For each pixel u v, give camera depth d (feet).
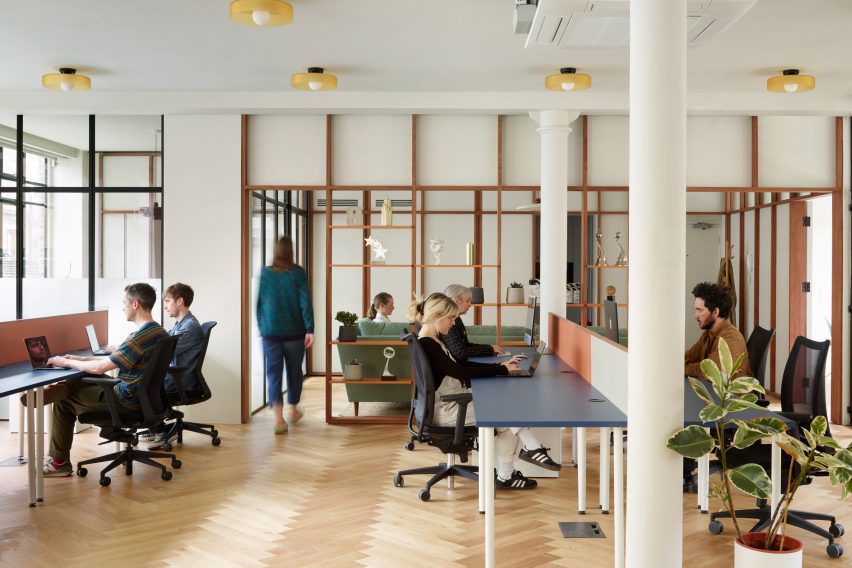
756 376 17.44
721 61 17.57
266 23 13.33
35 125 22.85
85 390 16.67
